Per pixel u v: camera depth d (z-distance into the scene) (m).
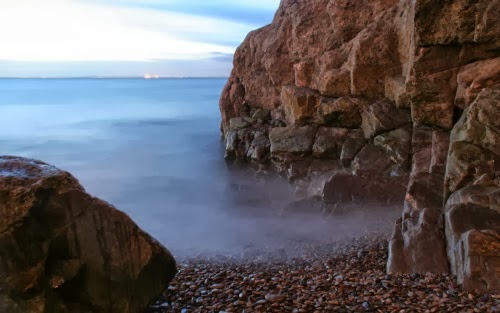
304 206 12.77
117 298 5.09
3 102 61.00
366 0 16.31
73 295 4.79
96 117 42.12
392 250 7.22
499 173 7.68
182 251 10.12
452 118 10.83
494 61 10.01
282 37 19.86
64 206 4.82
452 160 8.43
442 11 10.30
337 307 5.35
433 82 10.89
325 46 17.81
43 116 43.25
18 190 4.43
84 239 4.93
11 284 4.21
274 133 17.17
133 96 73.62
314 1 18.48
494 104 8.62
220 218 13.28
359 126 15.42
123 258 5.19
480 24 9.93
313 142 15.83
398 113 13.96
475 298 5.34
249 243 10.60
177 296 6.19
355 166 13.60
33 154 24.83
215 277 7.05
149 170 20.73
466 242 6.01
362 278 6.45
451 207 7.20
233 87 24.03
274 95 20.94
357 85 15.32
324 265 7.96
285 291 6.10
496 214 6.73
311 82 17.86
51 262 4.67
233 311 5.52
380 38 14.75
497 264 5.63
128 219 5.35
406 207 8.77
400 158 12.76
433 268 6.52
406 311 5.09
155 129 34.06
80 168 21.30
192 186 17.77
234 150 20.08
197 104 57.03
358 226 10.64
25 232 4.40
